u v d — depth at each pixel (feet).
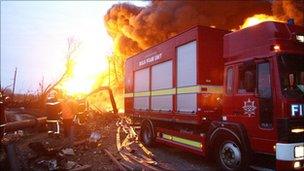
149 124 41.06
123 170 26.96
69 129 42.93
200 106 29.50
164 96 36.99
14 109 60.64
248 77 24.56
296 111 21.95
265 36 23.53
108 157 32.76
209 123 29.68
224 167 26.40
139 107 44.52
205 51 30.27
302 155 21.65
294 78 22.71
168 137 36.42
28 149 32.22
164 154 36.40
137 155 35.06
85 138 42.98
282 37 22.95
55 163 26.81
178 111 33.40
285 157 21.24
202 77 29.84
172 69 35.19
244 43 25.44
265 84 23.15
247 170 24.36
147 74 42.39
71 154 32.50
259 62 23.71
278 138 21.77
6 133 39.11
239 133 24.85
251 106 24.18
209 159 29.78
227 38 27.40
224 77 27.40
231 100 26.25
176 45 34.22
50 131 44.52
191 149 31.17
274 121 22.21
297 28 23.81
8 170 24.73
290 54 22.94
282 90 22.02
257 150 23.44
